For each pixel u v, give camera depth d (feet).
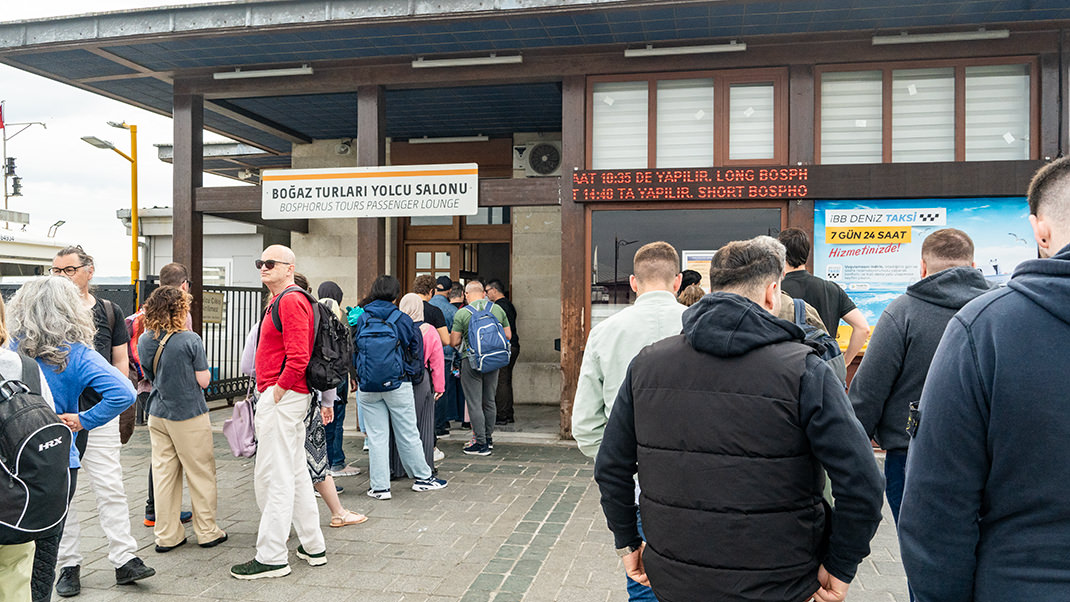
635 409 6.44
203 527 14.19
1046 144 20.99
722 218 22.53
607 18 20.62
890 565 12.95
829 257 21.95
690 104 23.11
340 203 24.63
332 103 28.94
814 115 22.38
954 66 21.66
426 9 20.59
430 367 19.24
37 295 10.27
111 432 12.39
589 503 17.21
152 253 44.52
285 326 12.59
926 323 8.89
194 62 24.59
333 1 21.03
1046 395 4.25
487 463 21.36
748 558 5.70
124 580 12.25
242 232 38.47
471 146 34.42
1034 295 4.39
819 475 5.95
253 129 32.86
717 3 19.44
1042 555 4.28
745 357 5.90
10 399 7.09
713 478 5.80
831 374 5.80
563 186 23.32
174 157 25.77
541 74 23.68
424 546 14.23
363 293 24.58
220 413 29.30
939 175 21.17
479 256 36.50
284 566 12.73
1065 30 20.85
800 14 20.30
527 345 33.22
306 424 14.90
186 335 14.01
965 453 4.55
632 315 8.75
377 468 17.65
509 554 13.78
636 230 23.04
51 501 7.13
